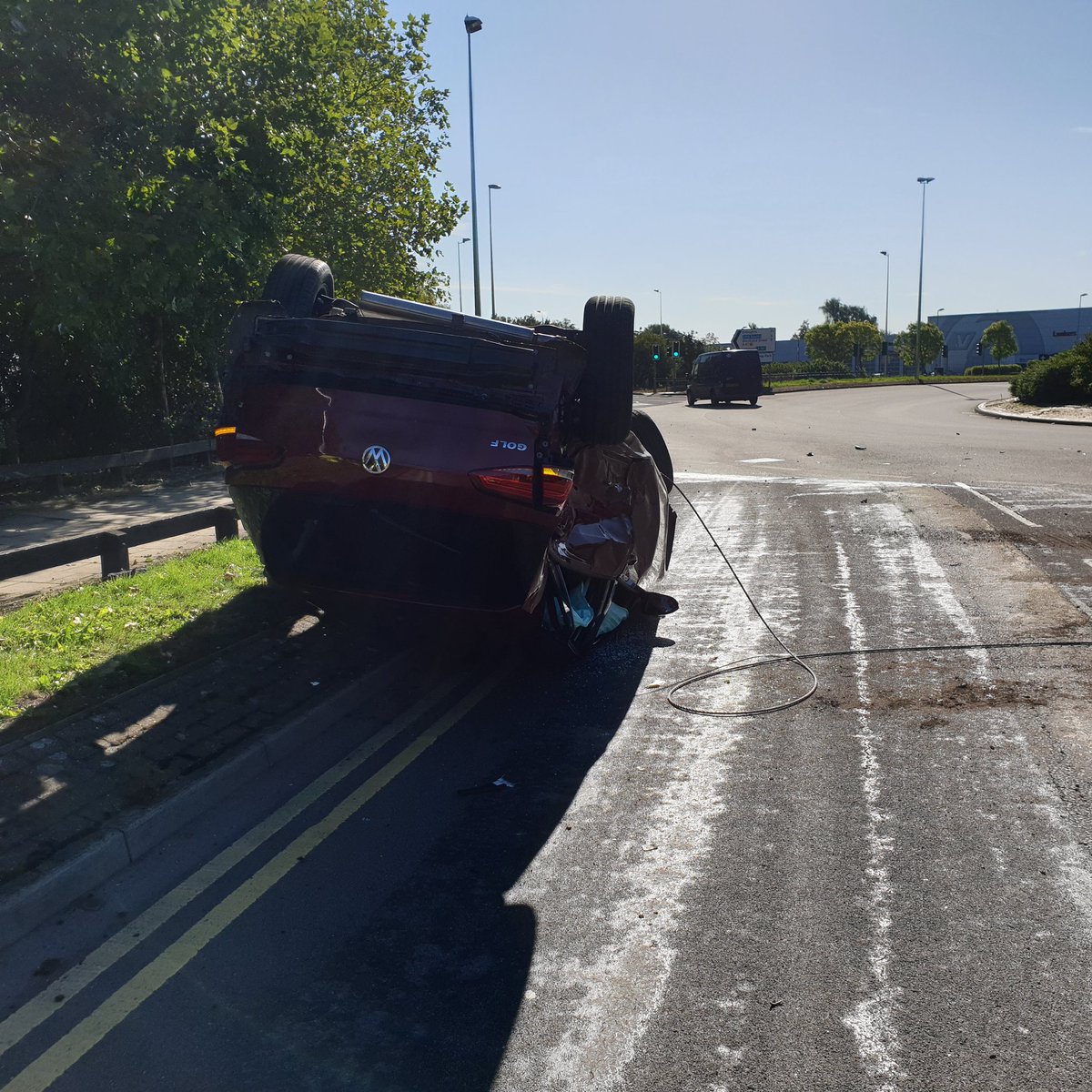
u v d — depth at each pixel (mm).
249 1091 2914
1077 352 36156
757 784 4930
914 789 4785
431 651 7168
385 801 4883
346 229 22453
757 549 10742
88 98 14367
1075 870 3990
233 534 9711
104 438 19328
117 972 3518
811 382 70188
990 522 11539
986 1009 3174
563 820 4633
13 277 14953
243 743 5262
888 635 7348
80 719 5117
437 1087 2916
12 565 7445
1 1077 2996
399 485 5586
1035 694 5992
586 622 6871
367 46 25672
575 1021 3193
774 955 3506
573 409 6141
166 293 15352
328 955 3602
